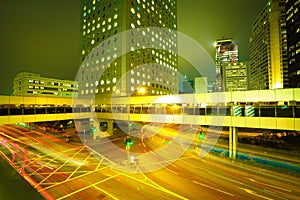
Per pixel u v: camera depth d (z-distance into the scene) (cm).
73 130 4991
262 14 10981
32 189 205
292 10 5781
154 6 7338
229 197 1398
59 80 10350
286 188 1553
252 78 12838
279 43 9356
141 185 1594
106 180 1695
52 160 2325
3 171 244
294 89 2053
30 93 9262
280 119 2094
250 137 3703
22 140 3547
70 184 1605
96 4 6500
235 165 2127
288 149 2628
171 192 1471
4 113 2719
